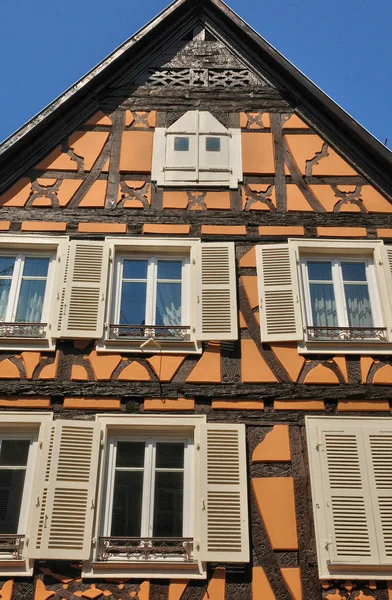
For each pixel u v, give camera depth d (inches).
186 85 493.4
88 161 455.5
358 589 322.0
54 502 339.6
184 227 431.2
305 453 355.3
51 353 383.6
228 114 481.1
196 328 391.2
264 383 374.3
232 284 408.2
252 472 350.0
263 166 456.8
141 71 497.7
